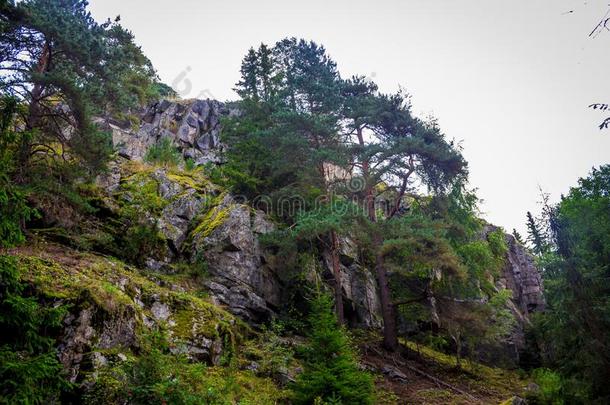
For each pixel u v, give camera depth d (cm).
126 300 1209
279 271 2211
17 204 859
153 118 3262
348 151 2338
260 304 1972
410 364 2109
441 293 2359
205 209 2289
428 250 2023
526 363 2753
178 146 3128
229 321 1623
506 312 2592
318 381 1223
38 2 1570
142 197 2022
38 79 1509
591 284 1623
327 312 1409
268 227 2302
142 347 1145
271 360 1498
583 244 1895
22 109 1442
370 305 2530
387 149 2233
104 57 1711
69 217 1666
